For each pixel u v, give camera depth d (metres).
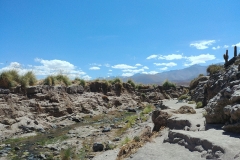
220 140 7.96
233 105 9.72
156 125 13.66
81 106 25.84
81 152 13.07
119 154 11.02
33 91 21.39
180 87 47.56
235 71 13.73
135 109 29.56
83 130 18.22
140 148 10.13
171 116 13.40
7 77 19.88
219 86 15.70
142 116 23.03
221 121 10.66
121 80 37.84
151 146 10.00
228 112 9.77
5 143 14.46
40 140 15.35
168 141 10.08
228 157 6.76
